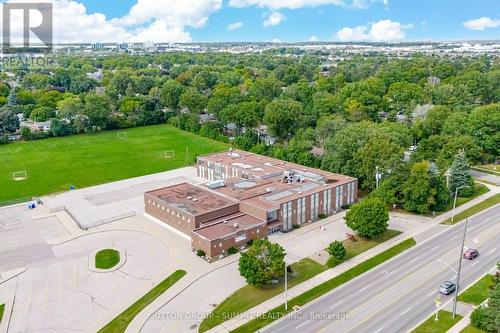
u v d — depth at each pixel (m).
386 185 99.94
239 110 171.12
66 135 185.88
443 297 64.94
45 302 65.81
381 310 61.94
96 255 80.69
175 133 188.88
